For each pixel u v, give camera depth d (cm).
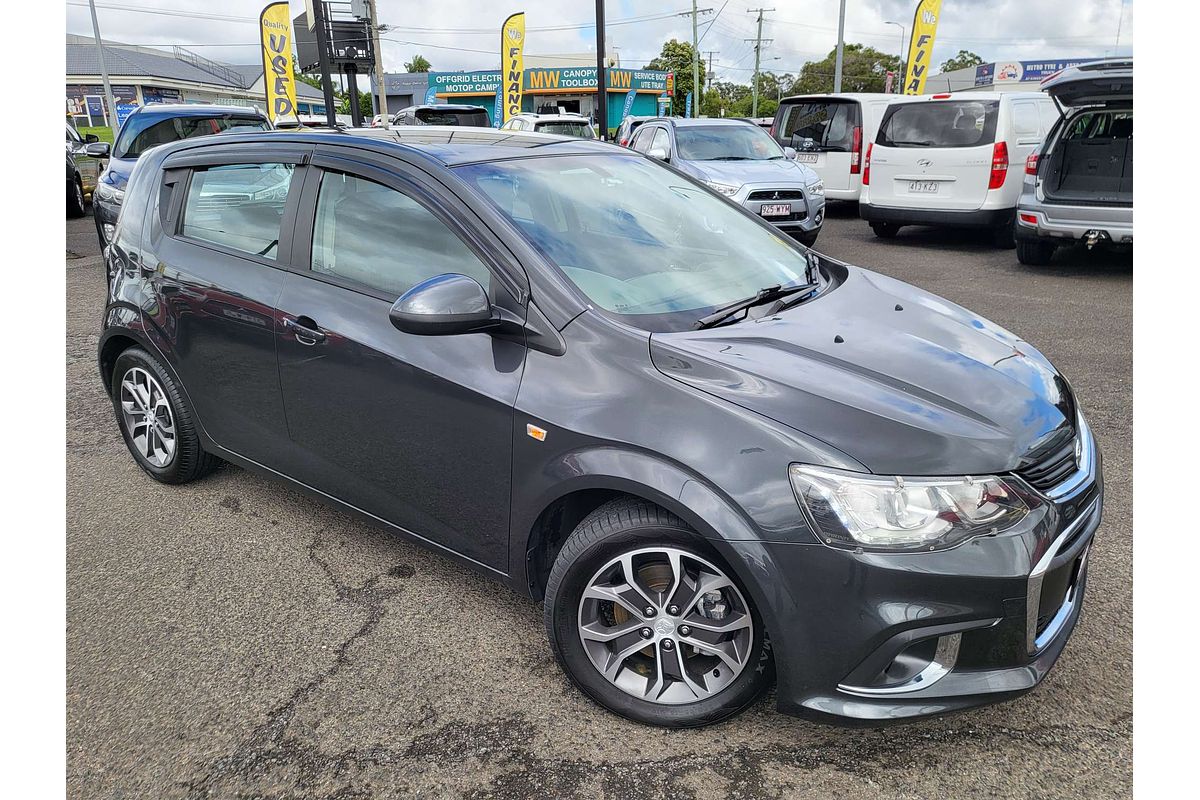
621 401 219
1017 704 236
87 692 248
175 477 376
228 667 259
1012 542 194
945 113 982
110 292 373
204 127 974
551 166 299
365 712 239
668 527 213
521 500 238
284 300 294
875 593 193
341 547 330
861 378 220
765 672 216
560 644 234
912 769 214
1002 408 215
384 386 265
